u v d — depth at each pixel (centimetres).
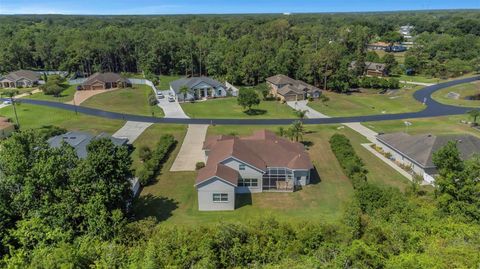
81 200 2742
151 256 1916
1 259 2270
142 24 19588
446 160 2817
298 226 2358
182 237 2180
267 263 2003
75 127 6275
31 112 7356
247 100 7125
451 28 18212
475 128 6112
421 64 12350
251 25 16688
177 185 3997
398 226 2195
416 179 3766
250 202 3650
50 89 8975
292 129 5400
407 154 4384
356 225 2231
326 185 4000
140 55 12175
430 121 6625
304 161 4012
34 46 12962
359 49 13500
